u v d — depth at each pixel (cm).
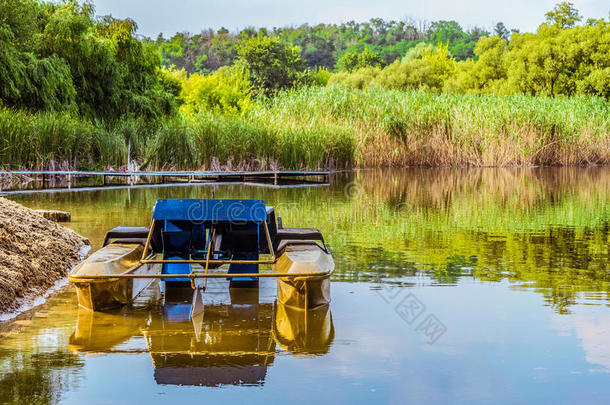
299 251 663
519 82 5934
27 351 496
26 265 679
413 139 3052
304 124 2889
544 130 3212
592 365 470
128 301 639
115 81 2773
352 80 7856
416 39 16588
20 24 2572
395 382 440
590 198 1655
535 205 1487
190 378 446
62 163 2077
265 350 500
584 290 678
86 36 2667
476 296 653
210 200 668
